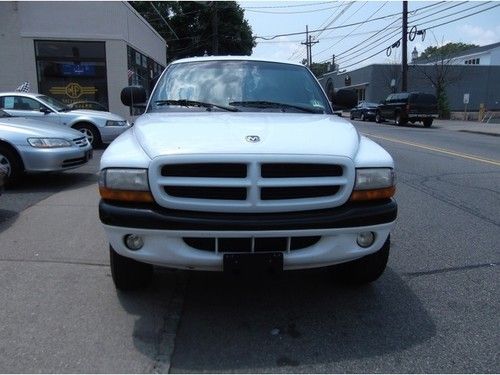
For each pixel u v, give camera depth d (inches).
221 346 130.6
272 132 141.4
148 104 188.1
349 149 137.5
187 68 200.2
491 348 130.8
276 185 129.0
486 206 287.4
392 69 1800.0
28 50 722.8
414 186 347.9
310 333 137.9
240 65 201.3
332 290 166.7
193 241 131.4
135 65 861.2
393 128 1025.5
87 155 352.2
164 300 155.9
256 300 158.7
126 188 129.8
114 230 131.6
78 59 743.1
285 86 195.2
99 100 757.9
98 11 736.3
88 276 173.5
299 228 129.5
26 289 161.6
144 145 135.3
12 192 308.3
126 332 135.9
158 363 121.5
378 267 159.9
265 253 129.8
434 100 1109.7
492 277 179.8
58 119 493.4
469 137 796.0
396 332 139.0
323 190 133.5
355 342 133.4
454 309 153.7
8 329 135.9
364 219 134.3
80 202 281.9
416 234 231.6
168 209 129.4
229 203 128.3
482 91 1872.5
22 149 313.3
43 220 242.4
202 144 131.0
